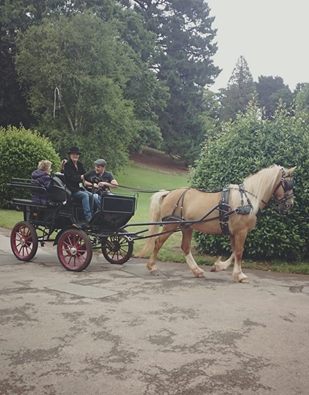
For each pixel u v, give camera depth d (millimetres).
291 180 7973
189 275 8320
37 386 3875
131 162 50531
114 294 6703
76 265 8391
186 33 59188
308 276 8672
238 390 3857
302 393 3846
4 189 18609
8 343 4766
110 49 35000
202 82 58656
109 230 8812
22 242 9445
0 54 39188
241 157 9977
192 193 8312
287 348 4785
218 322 5543
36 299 6344
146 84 45875
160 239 8422
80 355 4488
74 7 38594
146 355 4512
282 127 10203
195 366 4293
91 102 34812
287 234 9539
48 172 9438
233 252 8172
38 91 34125
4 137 19109
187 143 53562
